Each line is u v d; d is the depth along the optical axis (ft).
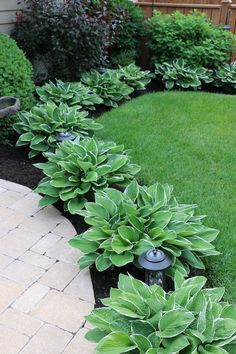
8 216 9.41
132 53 21.35
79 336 6.35
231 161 12.23
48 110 12.75
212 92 20.86
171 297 5.74
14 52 14.01
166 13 23.29
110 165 9.95
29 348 6.11
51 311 6.81
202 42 20.72
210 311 5.49
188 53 20.49
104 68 19.84
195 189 10.68
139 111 16.17
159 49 21.17
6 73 13.09
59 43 16.97
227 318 5.55
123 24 20.52
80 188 9.48
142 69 22.80
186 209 8.69
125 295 5.88
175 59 21.08
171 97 17.89
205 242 7.72
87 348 6.14
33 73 16.75
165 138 13.71
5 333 6.36
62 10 16.93
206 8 22.40
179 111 16.21
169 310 5.49
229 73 20.42
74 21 16.80
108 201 8.39
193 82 20.08
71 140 11.33
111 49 21.34
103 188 9.43
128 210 7.96
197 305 5.61
